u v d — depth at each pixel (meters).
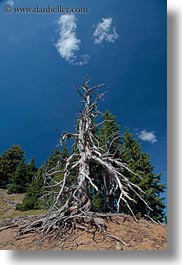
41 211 27.02
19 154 57.94
